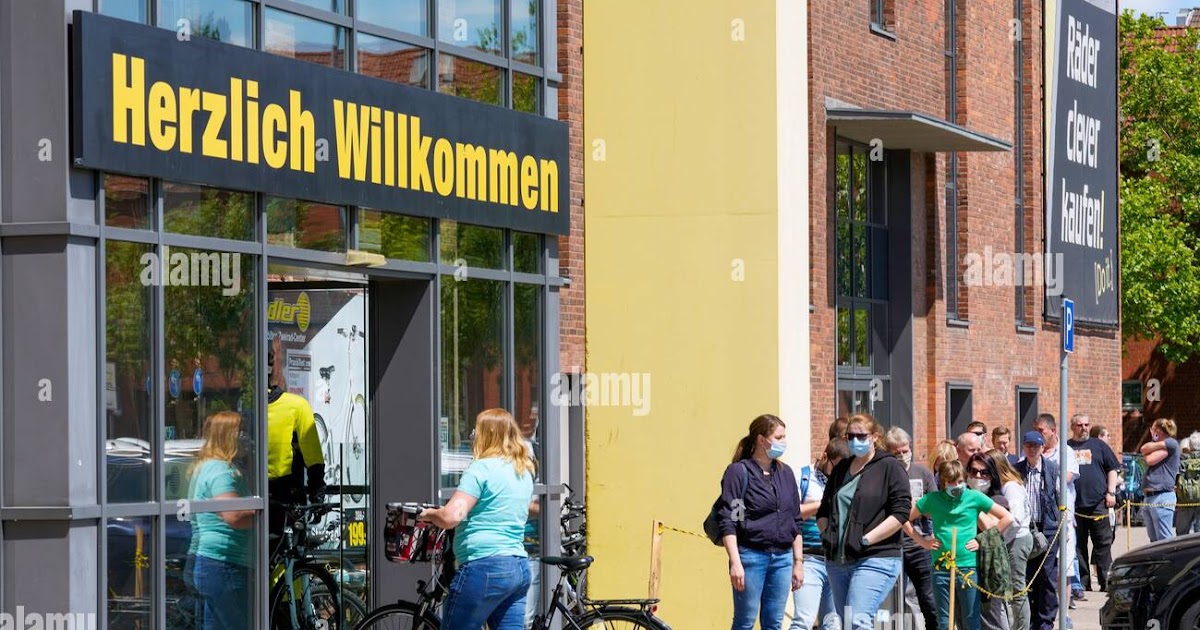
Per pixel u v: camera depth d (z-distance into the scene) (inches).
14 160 410.6
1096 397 1219.2
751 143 651.5
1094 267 1181.1
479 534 428.8
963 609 582.9
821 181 791.1
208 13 459.8
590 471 670.5
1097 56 1165.7
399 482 553.6
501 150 581.3
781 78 650.8
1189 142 1909.4
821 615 582.2
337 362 595.8
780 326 649.0
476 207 566.9
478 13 582.9
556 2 641.0
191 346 445.7
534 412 606.5
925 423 935.0
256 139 468.4
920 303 932.6
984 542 581.3
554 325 615.2
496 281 585.3
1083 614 781.3
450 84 565.6
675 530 633.0
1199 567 566.9
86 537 408.8
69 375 405.1
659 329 663.1
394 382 554.6
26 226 406.3
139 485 426.9
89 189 414.9
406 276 539.8
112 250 421.1
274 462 540.4
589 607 492.4
